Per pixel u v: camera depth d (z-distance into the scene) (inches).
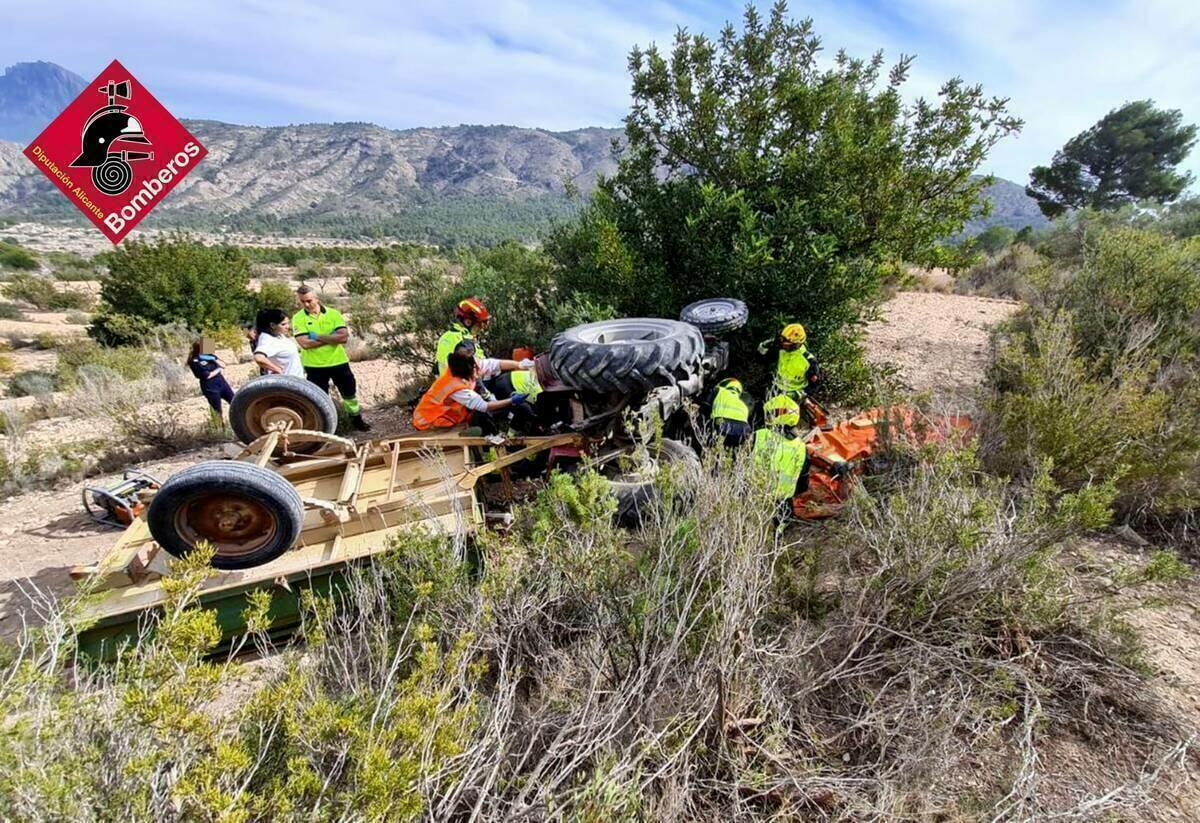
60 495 236.1
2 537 198.1
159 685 65.6
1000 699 99.5
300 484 155.2
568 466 169.3
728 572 89.3
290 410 178.4
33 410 413.1
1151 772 88.4
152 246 901.8
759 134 258.5
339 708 71.3
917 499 119.0
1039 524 110.1
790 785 84.4
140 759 58.2
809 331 239.1
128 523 193.5
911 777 82.4
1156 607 108.4
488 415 181.8
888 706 95.1
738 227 239.6
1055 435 155.6
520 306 315.9
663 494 110.7
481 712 84.0
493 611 100.8
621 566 103.3
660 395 151.9
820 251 223.5
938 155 247.1
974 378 281.4
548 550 104.5
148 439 277.9
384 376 428.8
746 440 121.6
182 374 465.1
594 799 67.2
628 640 94.7
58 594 162.7
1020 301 464.8
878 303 267.7
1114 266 267.9
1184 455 145.7
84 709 65.4
